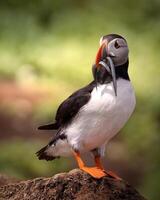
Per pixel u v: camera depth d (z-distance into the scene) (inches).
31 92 705.6
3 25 845.8
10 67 771.4
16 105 662.5
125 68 237.5
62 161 511.5
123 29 849.5
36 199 241.3
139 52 794.8
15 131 599.2
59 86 733.3
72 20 858.1
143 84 708.7
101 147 249.1
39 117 636.1
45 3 900.0
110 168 532.7
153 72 742.5
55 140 248.1
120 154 564.1
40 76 761.0
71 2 910.4
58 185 241.0
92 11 888.9
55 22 861.2
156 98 653.9
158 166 525.7
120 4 908.0
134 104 237.5
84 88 240.8
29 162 502.3
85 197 238.4
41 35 829.8
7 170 485.1
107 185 242.1
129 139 594.6
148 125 608.7
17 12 884.0
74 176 241.6
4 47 797.2
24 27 844.6
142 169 532.7
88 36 829.2
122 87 233.5
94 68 238.4
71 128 240.7
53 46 803.4
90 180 241.3
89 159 499.8
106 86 233.1
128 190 245.3
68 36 827.4
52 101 669.9
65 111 240.7
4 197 246.7
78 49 791.1
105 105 231.8
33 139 575.5
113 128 237.0
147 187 494.3
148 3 911.0
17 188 247.4
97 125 235.6
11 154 507.8
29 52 788.6
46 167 502.6
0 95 691.4
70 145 242.8
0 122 617.9
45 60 773.9
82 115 236.4
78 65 762.8
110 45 236.4
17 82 741.3
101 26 851.4
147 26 861.2
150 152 565.0
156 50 802.8
